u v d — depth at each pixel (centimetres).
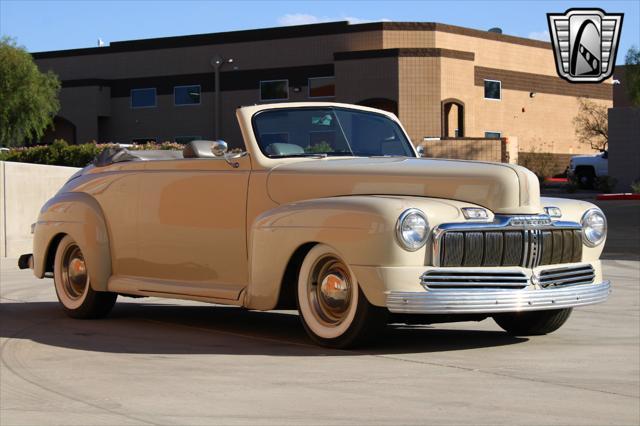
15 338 784
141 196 853
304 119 812
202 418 506
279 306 750
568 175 4606
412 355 691
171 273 830
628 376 623
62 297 923
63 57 6206
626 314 945
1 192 1669
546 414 519
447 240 670
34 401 552
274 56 5647
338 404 535
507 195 697
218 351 710
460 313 670
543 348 732
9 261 1597
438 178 710
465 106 5397
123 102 6066
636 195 3319
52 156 2753
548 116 6188
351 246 674
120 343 754
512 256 697
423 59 5184
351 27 5441
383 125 855
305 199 741
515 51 5953
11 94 5866
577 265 740
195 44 5862
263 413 515
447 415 512
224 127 5772
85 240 886
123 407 532
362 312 684
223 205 787
